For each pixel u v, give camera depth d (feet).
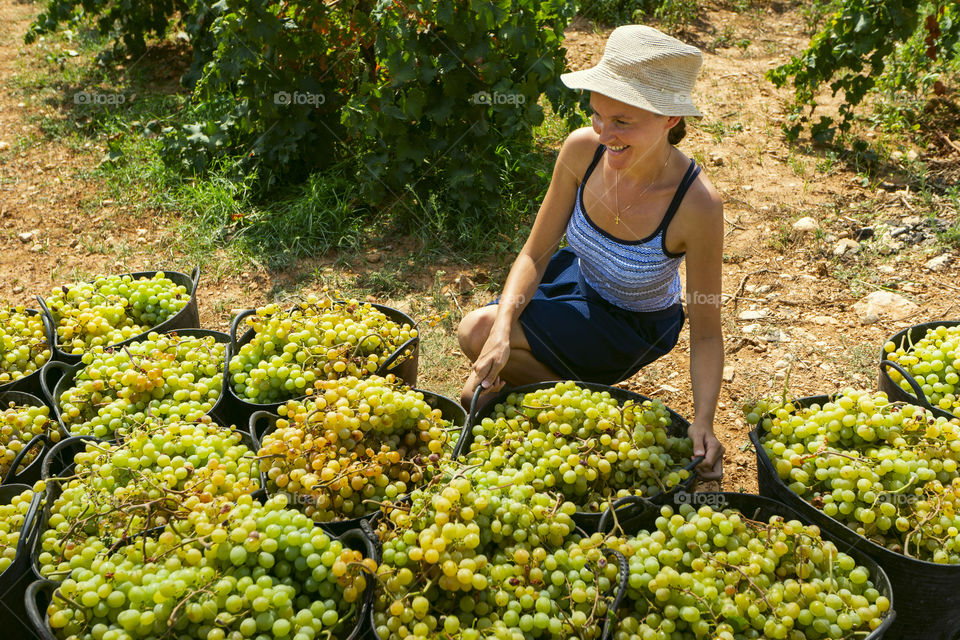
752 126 22.11
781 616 6.97
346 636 6.91
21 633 7.40
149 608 6.66
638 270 9.66
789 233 17.25
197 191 18.39
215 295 15.57
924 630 7.83
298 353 9.90
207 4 21.81
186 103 22.89
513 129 16.99
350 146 19.15
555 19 17.76
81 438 8.55
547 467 8.43
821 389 13.04
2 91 25.13
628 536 8.20
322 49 17.97
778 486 8.31
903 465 7.95
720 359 9.34
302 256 16.83
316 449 8.10
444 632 6.74
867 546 7.62
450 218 17.54
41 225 17.97
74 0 26.66
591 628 6.77
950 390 9.64
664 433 8.79
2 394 9.80
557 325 10.32
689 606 6.96
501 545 7.55
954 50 22.90
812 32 28.17
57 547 7.41
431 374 13.44
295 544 6.91
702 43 27.37
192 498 7.48
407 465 8.59
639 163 8.91
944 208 17.83
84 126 22.43
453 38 16.48
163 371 9.75
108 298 11.47
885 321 14.55
